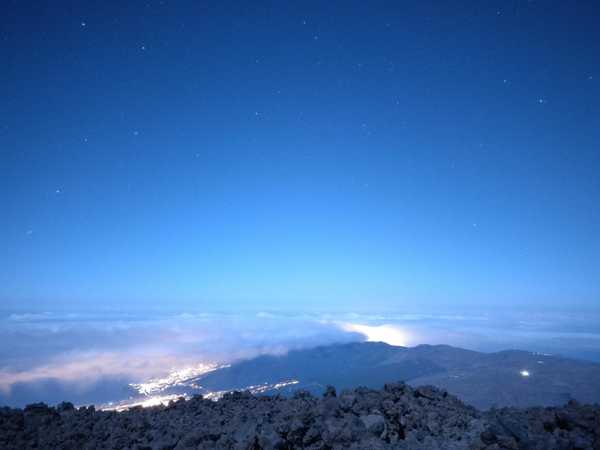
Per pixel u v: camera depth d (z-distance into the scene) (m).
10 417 14.05
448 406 13.01
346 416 12.10
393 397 13.66
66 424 13.47
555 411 11.52
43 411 15.04
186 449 10.62
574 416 10.41
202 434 11.28
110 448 11.23
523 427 10.23
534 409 12.36
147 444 11.48
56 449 11.35
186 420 13.41
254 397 15.99
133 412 14.96
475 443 10.14
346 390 15.00
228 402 15.28
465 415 12.24
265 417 12.46
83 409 15.70
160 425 13.09
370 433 11.09
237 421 12.55
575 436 9.54
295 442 10.48
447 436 11.04
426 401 13.43
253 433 10.93
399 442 10.89
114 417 14.30
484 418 12.07
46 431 12.86
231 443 10.73
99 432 12.55
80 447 11.52
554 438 9.92
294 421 10.81
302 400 14.55
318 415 12.36
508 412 12.35
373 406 12.74
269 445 10.05
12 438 12.25
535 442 9.46
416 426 11.58
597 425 10.02
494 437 10.01
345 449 10.36
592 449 9.02
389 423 11.62
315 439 10.59
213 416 13.56
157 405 15.75
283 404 14.34
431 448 10.46
